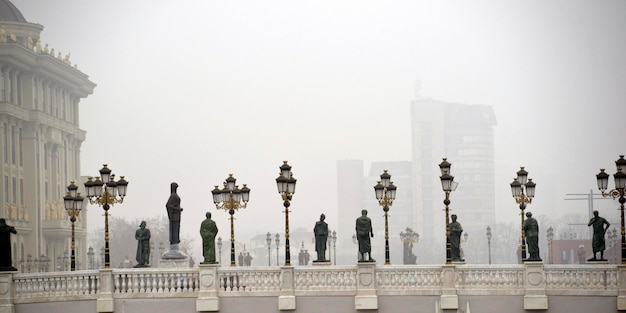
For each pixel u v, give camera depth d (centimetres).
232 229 7131
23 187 17200
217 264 6425
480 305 6341
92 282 6419
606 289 6247
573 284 6294
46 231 17500
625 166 6431
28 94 17400
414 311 6359
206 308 6359
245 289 6412
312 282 6400
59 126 18438
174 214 7562
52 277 6438
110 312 6388
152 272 6425
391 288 6375
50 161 18012
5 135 16500
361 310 6325
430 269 6369
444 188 6600
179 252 7556
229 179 7250
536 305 6284
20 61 16938
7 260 6419
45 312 6400
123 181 6788
